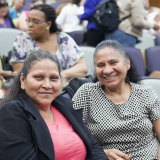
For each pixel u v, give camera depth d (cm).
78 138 145
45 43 244
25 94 140
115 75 171
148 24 364
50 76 137
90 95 179
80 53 253
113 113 173
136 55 362
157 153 175
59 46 249
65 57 249
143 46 490
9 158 120
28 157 121
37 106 142
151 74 366
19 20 455
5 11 402
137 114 172
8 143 121
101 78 174
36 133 124
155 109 177
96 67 175
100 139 173
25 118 127
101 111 175
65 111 152
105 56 171
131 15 363
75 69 245
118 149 170
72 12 490
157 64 395
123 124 168
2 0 395
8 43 353
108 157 163
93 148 158
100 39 382
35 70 135
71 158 137
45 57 138
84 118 177
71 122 149
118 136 170
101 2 366
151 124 176
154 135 184
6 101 141
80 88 184
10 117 125
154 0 814
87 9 380
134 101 176
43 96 135
